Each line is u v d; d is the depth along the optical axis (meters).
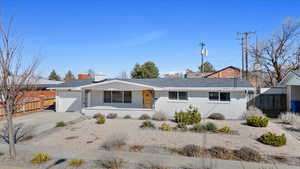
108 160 6.75
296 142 9.50
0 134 11.04
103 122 13.98
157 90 17.44
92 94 20.00
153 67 41.59
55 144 9.16
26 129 12.20
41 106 21.58
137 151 8.05
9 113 7.02
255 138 10.05
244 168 6.28
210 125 11.65
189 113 14.41
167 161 6.86
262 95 20.88
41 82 30.86
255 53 28.25
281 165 6.57
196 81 18.80
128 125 13.34
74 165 6.46
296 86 18.38
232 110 16.39
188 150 7.77
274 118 16.30
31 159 7.06
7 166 6.42
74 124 13.79
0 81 6.43
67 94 20.47
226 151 7.95
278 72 26.38
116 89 17.72
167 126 11.93
